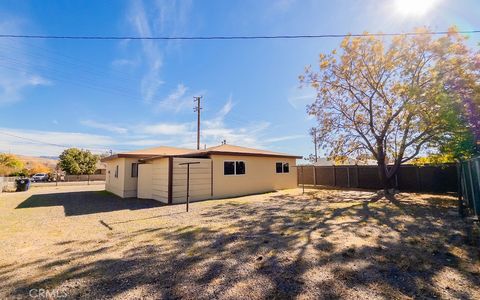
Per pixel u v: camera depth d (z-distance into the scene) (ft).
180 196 33.65
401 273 10.19
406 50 32.78
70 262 11.66
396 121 36.17
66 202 34.04
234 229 17.88
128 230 17.83
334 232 16.69
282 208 27.09
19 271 10.62
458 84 26.35
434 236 15.52
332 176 54.24
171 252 13.02
